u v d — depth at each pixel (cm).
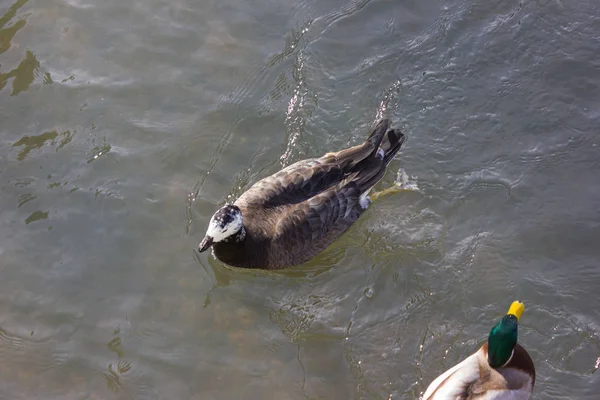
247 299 259
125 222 265
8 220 263
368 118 284
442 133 281
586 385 243
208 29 297
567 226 265
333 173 266
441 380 235
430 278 260
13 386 242
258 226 259
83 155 273
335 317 255
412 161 278
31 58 289
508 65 291
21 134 276
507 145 279
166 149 276
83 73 287
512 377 232
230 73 289
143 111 282
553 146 278
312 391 244
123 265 259
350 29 298
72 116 279
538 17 298
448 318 254
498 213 269
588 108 284
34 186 268
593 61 291
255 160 277
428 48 294
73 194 267
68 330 249
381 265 263
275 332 253
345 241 269
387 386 244
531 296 256
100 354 246
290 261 262
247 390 243
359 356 248
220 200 270
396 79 290
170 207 268
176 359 247
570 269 259
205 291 258
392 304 257
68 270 257
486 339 250
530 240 264
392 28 298
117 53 291
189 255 262
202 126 280
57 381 243
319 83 289
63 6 299
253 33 297
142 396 241
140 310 253
